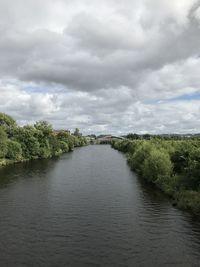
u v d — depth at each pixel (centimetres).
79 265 2259
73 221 3281
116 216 3447
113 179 5953
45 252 2488
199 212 3488
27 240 2744
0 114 11256
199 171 4025
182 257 2392
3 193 4659
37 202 4106
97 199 4266
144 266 2245
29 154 10112
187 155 5031
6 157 9019
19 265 2262
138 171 6756
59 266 2245
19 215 3506
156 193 4597
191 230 2967
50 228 3058
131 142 13212
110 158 10881
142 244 2642
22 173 6750
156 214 3497
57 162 9250
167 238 2772
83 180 5853
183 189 4241
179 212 3566
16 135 10119
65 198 4338
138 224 3159
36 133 10750
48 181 5738
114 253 2467
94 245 2628
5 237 2817
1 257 2397
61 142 14500
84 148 19362
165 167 5191
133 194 4550
